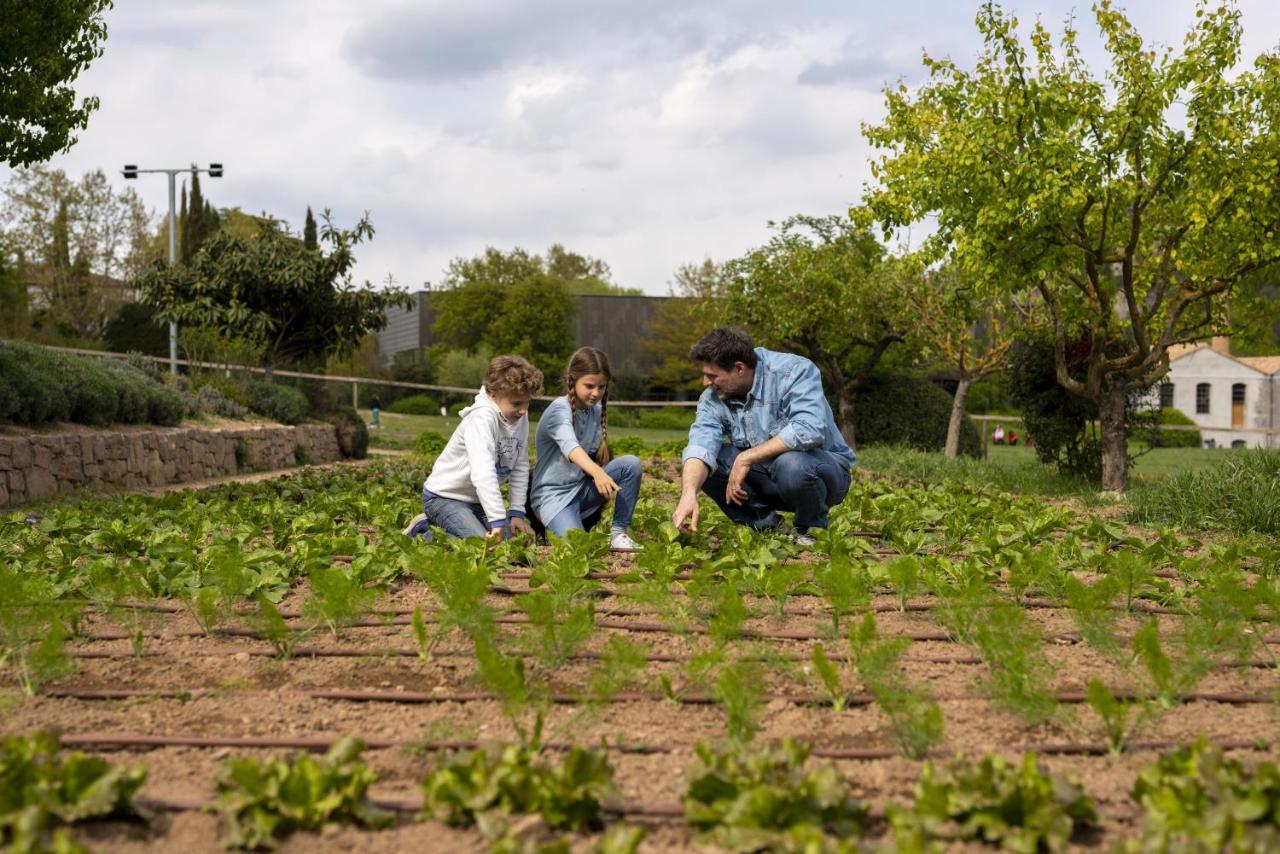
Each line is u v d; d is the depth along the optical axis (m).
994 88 9.82
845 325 18.91
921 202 10.52
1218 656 3.07
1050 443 12.01
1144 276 11.38
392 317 54.66
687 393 45.78
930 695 2.72
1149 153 9.49
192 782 2.17
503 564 4.46
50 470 9.48
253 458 14.45
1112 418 10.90
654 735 2.46
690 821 1.93
